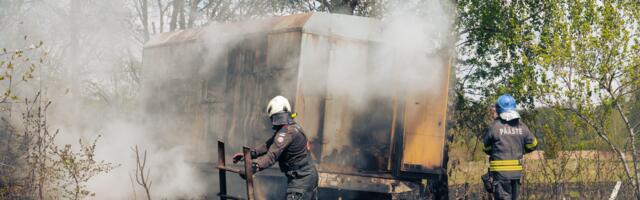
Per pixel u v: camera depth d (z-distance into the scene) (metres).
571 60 8.45
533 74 9.13
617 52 8.29
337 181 8.30
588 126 8.71
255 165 5.94
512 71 13.63
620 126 9.77
